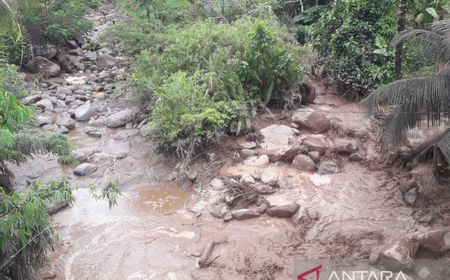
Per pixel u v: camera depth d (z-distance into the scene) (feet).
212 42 25.80
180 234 16.81
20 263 12.37
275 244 16.03
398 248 14.39
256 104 24.54
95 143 23.54
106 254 15.89
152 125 21.66
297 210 17.57
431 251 14.57
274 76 24.57
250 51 24.30
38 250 12.75
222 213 17.79
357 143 21.80
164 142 21.44
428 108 14.64
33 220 11.10
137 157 22.12
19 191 19.10
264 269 14.90
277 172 19.98
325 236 16.30
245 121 22.59
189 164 20.85
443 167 17.65
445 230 14.82
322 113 23.63
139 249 16.07
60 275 14.97
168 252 15.88
